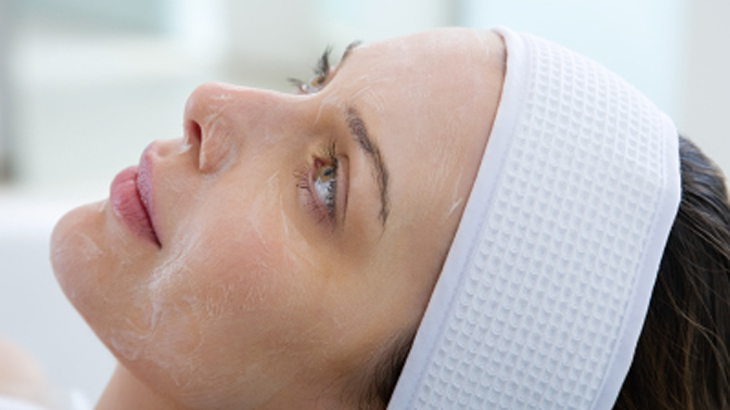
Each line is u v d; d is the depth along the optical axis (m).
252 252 0.81
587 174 0.80
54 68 2.69
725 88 2.32
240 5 3.01
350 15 3.01
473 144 0.80
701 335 0.86
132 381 0.94
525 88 0.82
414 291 0.80
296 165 0.83
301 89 0.99
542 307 0.79
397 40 0.87
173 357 0.83
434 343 0.80
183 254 0.82
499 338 0.80
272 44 3.08
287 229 0.81
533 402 0.82
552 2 2.55
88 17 2.73
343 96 0.82
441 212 0.79
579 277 0.79
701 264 0.86
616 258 0.80
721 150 2.36
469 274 0.78
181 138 0.91
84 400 1.32
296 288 0.80
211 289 0.81
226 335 0.82
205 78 2.99
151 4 2.84
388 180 0.78
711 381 0.87
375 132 0.79
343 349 0.82
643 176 0.81
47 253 1.50
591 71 0.87
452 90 0.81
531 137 0.79
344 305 0.81
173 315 0.82
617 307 0.80
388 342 0.82
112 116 2.79
